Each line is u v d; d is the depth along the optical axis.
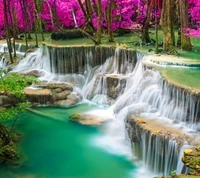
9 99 13.47
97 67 15.52
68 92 14.24
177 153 8.09
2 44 21.11
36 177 8.88
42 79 15.73
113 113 12.53
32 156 9.98
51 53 16.11
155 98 10.72
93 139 10.87
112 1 17.38
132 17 20.97
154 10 17.59
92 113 12.92
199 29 14.12
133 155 9.68
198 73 11.12
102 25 19.11
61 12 22.34
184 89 9.40
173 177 6.41
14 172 9.12
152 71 11.76
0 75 10.66
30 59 17.36
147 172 8.93
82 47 15.73
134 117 9.89
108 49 15.26
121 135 10.94
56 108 13.59
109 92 13.81
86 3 18.69
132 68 14.24
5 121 12.33
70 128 11.73
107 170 9.12
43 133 11.47
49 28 24.31
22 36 22.14
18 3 22.61
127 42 16.62
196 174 6.41
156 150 8.69
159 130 8.81
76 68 15.92
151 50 14.21
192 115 9.12
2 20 22.47
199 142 8.07
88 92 14.42
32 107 13.62
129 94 12.38
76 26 19.23
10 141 10.20
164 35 14.04
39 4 22.89
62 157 9.90
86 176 8.90
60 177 8.88
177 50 14.58
